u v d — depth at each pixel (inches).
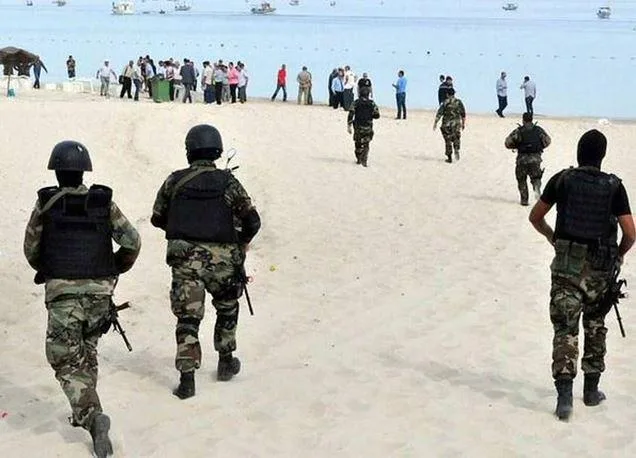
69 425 238.4
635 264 452.8
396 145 996.6
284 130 1071.6
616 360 297.9
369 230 544.4
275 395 262.7
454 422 243.4
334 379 277.0
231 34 5285.4
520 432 236.8
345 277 422.9
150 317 349.1
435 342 317.4
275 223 558.9
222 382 273.9
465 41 4650.6
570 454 223.6
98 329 221.1
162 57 3189.0
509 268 440.5
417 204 640.4
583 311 252.1
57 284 216.2
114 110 1082.1
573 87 2169.0
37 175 673.0
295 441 230.4
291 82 2228.1
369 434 235.1
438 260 460.1
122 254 230.5
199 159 260.2
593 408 253.0
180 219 255.6
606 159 927.0
